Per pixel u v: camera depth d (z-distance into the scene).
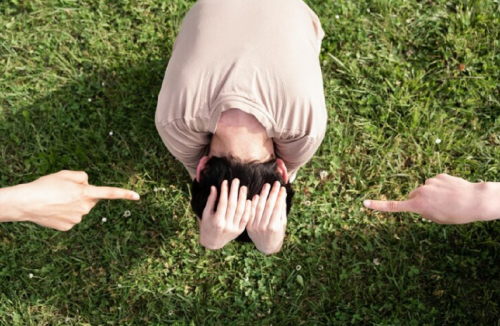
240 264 3.90
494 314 3.82
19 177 4.00
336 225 3.97
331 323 3.83
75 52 4.20
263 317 3.84
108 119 4.10
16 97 4.11
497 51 4.23
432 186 2.71
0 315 3.83
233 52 2.55
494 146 4.11
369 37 4.27
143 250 3.92
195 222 3.95
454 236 3.95
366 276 3.91
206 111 2.49
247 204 2.38
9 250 3.92
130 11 4.24
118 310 3.84
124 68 4.17
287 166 2.91
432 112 4.12
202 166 2.47
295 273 3.90
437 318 3.84
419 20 4.27
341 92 4.14
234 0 2.78
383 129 4.12
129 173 4.02
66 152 4.04
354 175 4.06
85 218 3.94
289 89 2.49
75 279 3.89
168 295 3.85
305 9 3.09
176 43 3.00
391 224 3.98
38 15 4.23
